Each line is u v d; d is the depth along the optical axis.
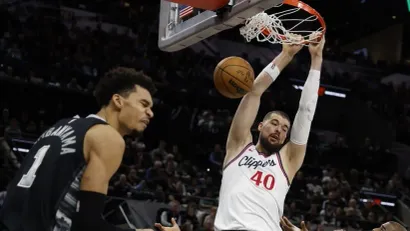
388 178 15.18
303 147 3.93
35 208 2.12
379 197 13.71
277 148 3.97
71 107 14.05
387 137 17.94
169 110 14.77
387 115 18.25
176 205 9.95
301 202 12.19
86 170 2.13
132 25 17.75
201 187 12.03
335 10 20.41
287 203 12.12
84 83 14.83
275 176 3.86
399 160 16.36
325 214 11.85
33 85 13.80
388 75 19.75
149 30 17.52
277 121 3.96
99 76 15.34
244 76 3.55
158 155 12.66
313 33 4.04
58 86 14.03
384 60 20.36
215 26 3.50
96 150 2.15
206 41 18.34
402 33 20.33
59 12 16.86
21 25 15.57
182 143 14.53
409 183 15.64
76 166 2.13
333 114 18.22
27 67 14.25
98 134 2.17
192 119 14.91
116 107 2.33
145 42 17.11
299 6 3.97
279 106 16.58
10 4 16.27
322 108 18.19
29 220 2.13
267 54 18.92
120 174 10.97
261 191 3.80
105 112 2.35
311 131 17.89
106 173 2.14
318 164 15.25
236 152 3.98
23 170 2.25
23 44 15.04
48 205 2.10
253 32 3.93
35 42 15.25
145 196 10.28
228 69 3.53
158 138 14.48
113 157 2.16
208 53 18.33
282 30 4.01
